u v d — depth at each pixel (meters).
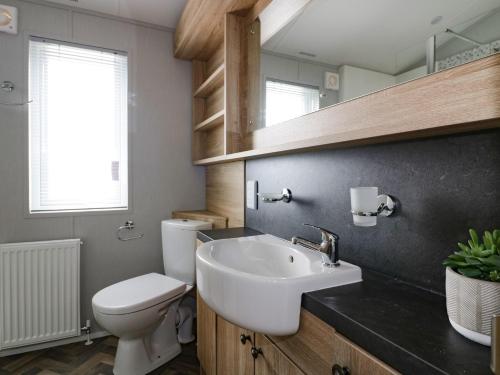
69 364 1.73
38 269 1.80
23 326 1.77
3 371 1.66
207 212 2.23
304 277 0.75
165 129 2.26
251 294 0.71
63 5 1.93
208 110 2.27
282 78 1.31
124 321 1.45
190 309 2.05
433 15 0.70
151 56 2.20
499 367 0.40
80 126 2.04
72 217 1.98
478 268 0.53
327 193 1.11
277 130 1.36
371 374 0.53
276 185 1.43
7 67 1.80
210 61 2.24
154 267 2.22
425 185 0.77
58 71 1.96
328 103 1.05
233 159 1.67
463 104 0.59
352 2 0.94
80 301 1.99
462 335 0.53
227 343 1.19
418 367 0.46
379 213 0.85
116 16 2.07
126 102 2.15
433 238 0.76
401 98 0.76
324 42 1.06
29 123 1.87
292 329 0.72
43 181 1.95
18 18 1.82
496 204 0.63
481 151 0.66
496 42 0.58
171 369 1.71
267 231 1.51
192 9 1.76
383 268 0.89
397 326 0.56
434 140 0.75
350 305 0.66
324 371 0.65
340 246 1.05
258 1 1.51
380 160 0.90
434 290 0.75
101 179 2.12
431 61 0.70
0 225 1.81
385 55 0.82
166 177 2.27
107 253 2.08
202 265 0.88
